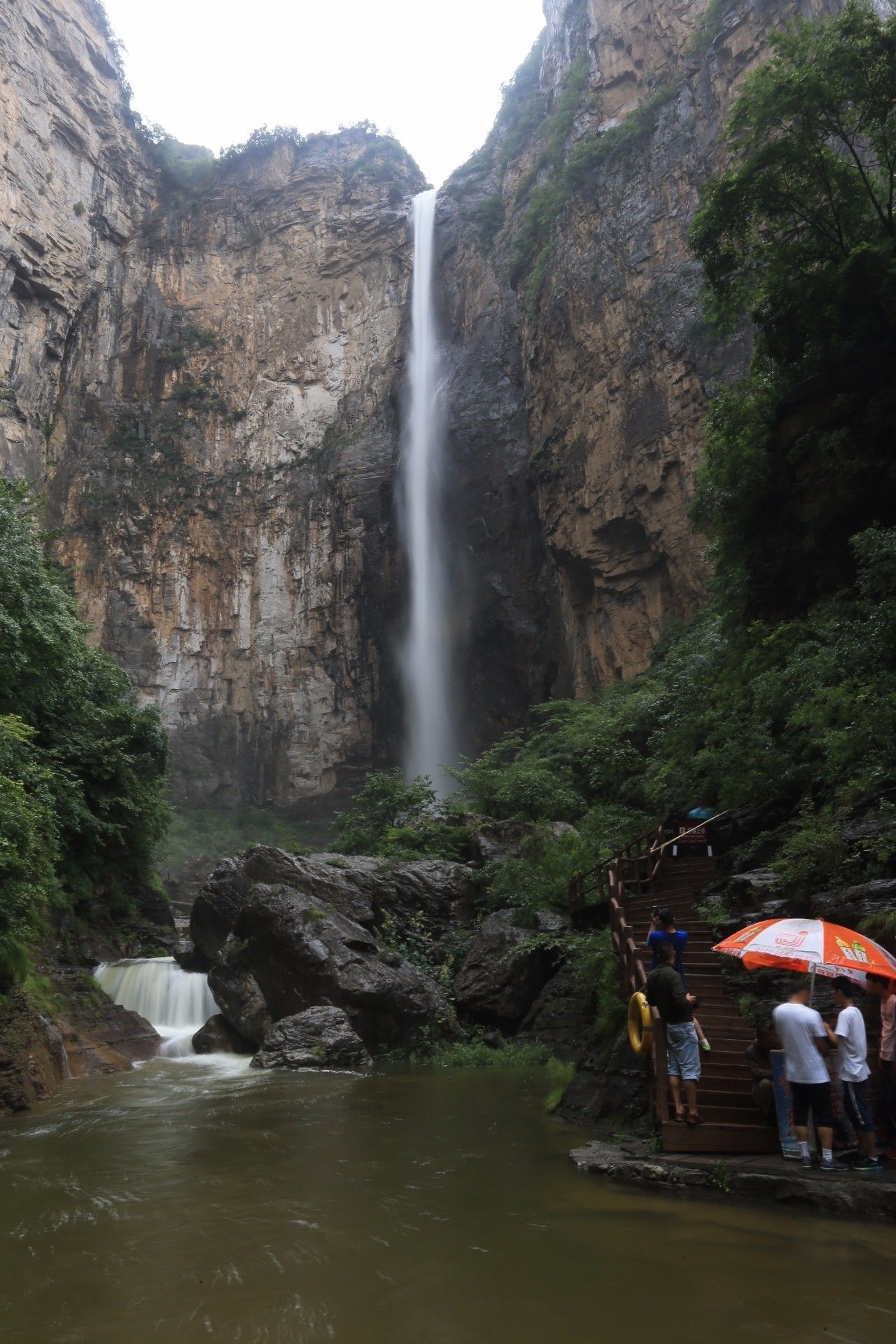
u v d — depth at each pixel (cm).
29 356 4703
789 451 1609
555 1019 1504
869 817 880
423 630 4416
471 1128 905
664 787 1550
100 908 2038
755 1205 588
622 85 4003
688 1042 699
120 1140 873
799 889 863
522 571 4025
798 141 1491
